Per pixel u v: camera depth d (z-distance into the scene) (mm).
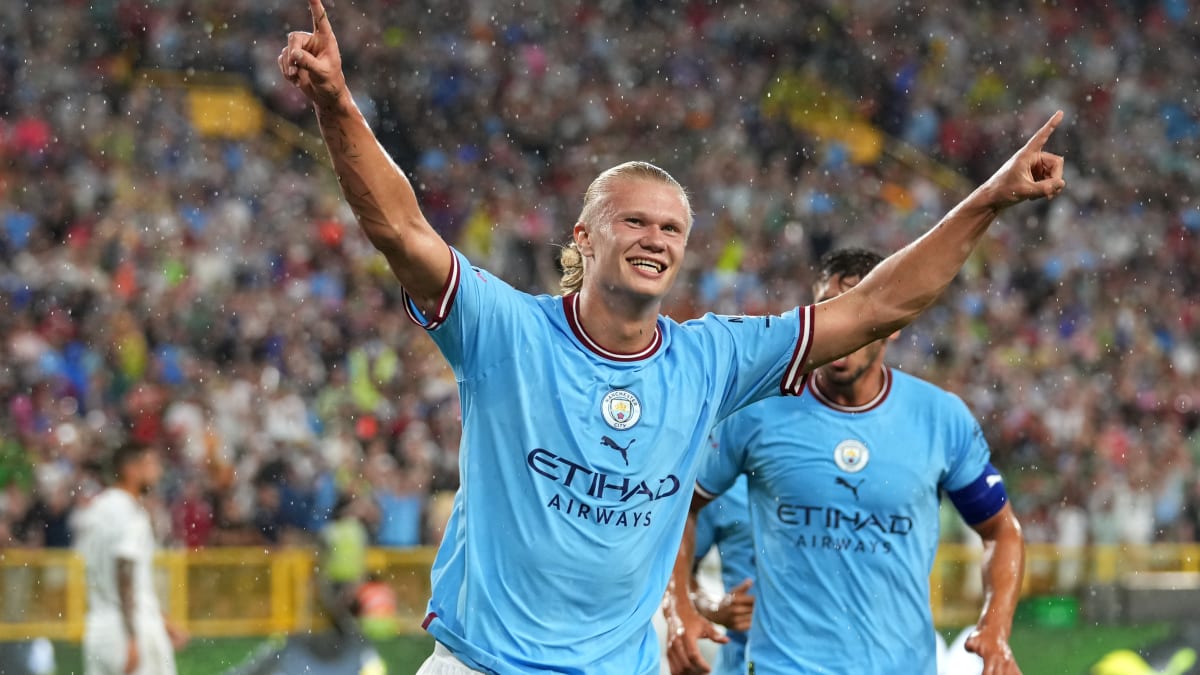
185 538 12586
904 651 4672
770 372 3426
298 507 13234
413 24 23062
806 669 4625
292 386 15391
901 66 24844
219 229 17969
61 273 16375
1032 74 25328
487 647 3221
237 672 7398
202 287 16797
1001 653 4719
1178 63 26047
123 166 19156
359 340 16297
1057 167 3275
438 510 13297
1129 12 26469
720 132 23391
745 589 4859
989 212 3330
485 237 20297
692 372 3324
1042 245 21578
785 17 24984
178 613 11320
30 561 11039
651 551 3326
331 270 17734
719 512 5344
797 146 23516
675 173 22266
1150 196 23734
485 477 3225
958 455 4805
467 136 22219
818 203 21859
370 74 22359
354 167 2992
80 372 14938
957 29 25609
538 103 22875
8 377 14523
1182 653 9922
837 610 4641
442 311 3137
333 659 7398
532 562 3201
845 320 3404
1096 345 20125
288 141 21062
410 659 10477
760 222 21172
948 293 19906
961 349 18906
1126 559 14562
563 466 3199
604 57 23734
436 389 15617
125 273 16578
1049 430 17344
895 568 4660
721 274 19656
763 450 4703
